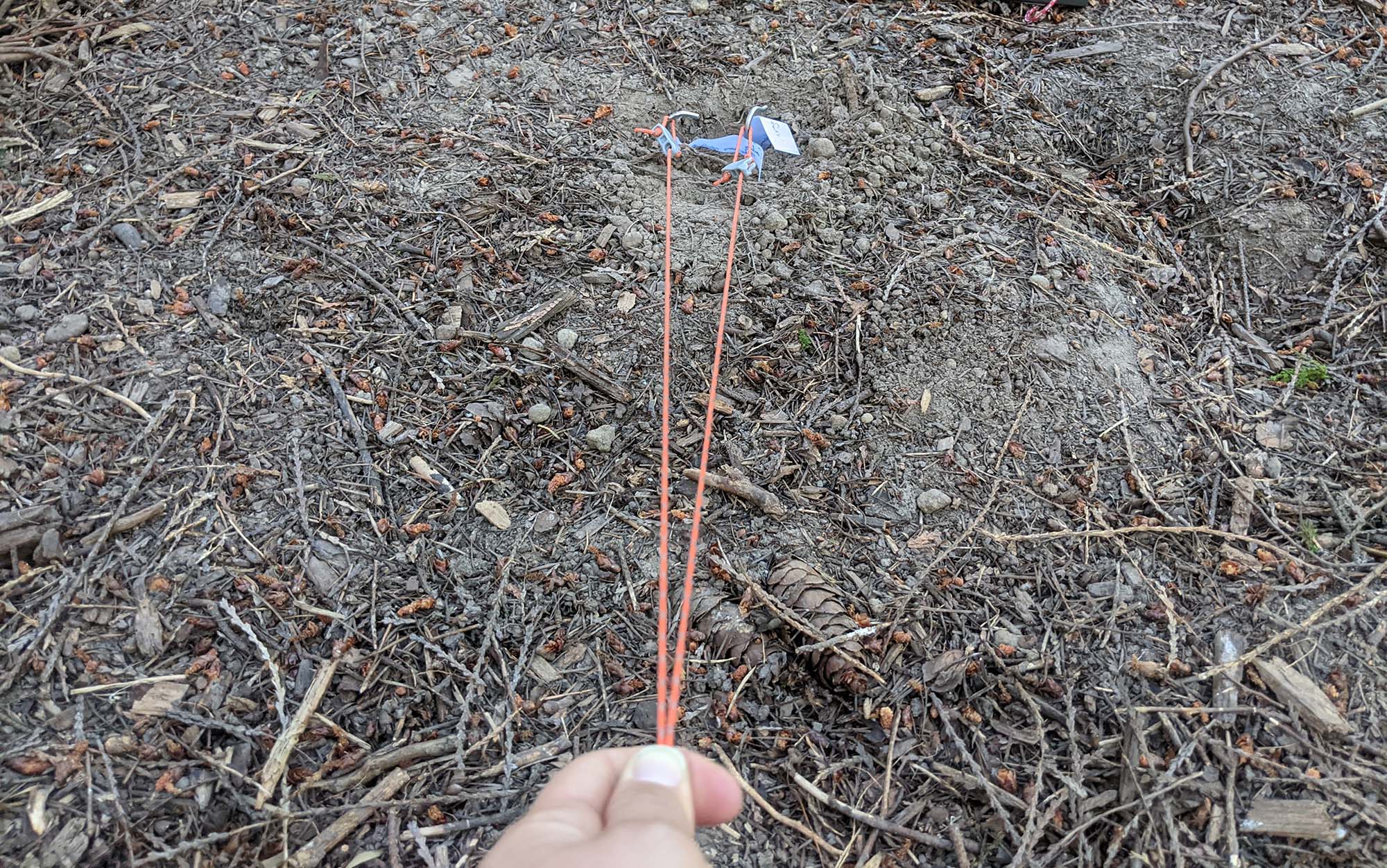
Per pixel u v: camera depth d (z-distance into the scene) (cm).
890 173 59
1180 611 42
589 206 56
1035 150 62
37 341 45
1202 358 53
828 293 53
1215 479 47
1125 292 55
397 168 55
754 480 46
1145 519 45
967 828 37
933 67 66
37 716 35
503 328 49
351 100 59
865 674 40
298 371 46
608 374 49
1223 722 38
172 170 53
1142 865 35
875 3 70
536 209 55
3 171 52
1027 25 70
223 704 36
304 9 64
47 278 48
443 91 60
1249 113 63
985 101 64
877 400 49
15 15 59
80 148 54
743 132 58
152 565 39
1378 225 57
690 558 38
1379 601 42
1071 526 45
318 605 40
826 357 50
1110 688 40
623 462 46
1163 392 51
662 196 57
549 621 41
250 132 56
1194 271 57
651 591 42
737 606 42
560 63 64
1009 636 41
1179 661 40
